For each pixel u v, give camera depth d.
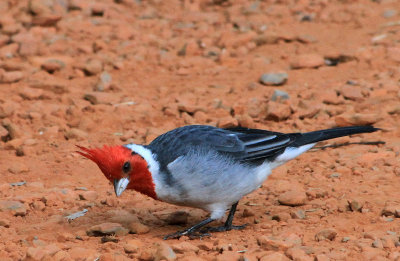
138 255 8.16
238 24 21.64
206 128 9.28
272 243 8.15
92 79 17.47
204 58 18.81
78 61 18.39
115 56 19.05
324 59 18.20
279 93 15.24
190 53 19.42
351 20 21.88
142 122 14.62
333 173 11.38
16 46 19.30
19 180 11.81
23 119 14.73
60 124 14.49
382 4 23.28
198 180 8.80
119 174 8.60
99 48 19.52
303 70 17.66
